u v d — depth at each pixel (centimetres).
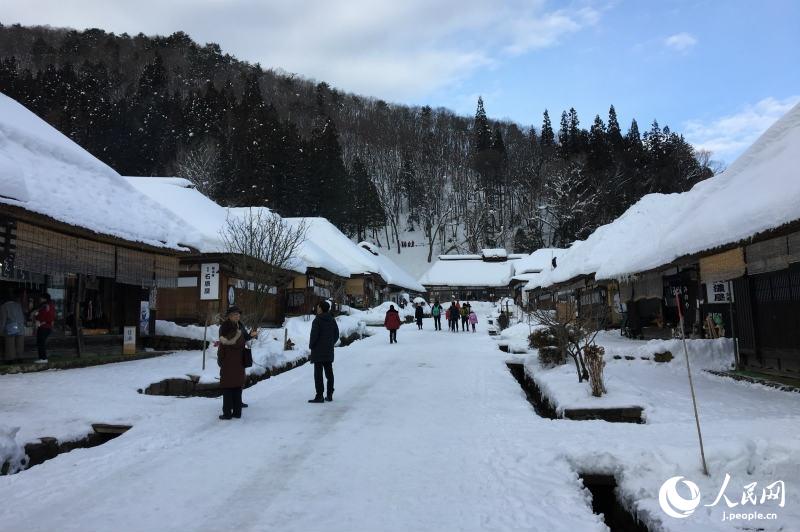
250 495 465
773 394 930
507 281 5925
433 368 1330
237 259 1798
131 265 1407
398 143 12038
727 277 1127
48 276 1278
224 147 6062
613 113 8719
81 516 418
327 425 725
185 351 1580
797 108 1152
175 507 438
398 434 677
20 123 1298
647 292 1744
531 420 757
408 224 10694
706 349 1302
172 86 8738
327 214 6894
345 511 431
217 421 743
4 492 470
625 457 542
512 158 10738
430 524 407
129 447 604
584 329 1257
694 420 738
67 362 1148
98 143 5734
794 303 992
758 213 934
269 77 12556
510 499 458
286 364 1388
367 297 4344
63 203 1119
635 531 475
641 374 1193
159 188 2562
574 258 2436
